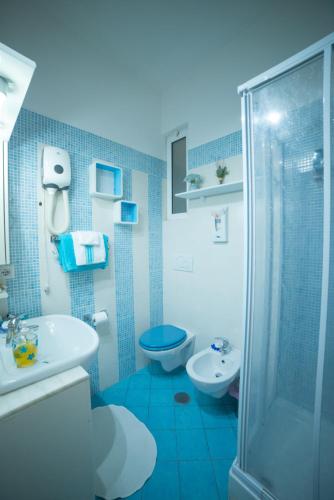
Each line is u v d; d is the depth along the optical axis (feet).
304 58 2.40
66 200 4.61
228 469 3.80
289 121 2.75
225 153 5.48
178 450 4.12
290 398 3.13
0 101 2.73
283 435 3.03
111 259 5.75
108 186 5.60
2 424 2.11
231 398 5.38
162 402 5.29
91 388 5.49
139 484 3.56
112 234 5.75
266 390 3.25
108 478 3.64
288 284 3.15
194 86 6.08
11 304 4.07
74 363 2.84
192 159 6.23
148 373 6.44
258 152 2.93
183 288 6.66
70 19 4.56
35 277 4.36
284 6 4.39
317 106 2.51
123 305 6.10
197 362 4.94
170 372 6.48
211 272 5.90
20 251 4.15
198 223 6.15
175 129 6.78
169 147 7.13
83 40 4.99
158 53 5.51
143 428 4.58
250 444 3.17
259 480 3.04
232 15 4.65
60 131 4.66
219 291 5.74
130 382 6.05
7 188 3.68
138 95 6.28
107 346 5.77
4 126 3.38
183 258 6.57
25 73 2.42
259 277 3.09
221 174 5.39
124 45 5.24
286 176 2.91
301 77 2.55
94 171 5.08
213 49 5.48
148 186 6.66
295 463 2.82
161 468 3.81
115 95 5.70
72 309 4.98
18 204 4.10
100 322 5.24
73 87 4.85
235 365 4.83
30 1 4.16
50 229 4.42
